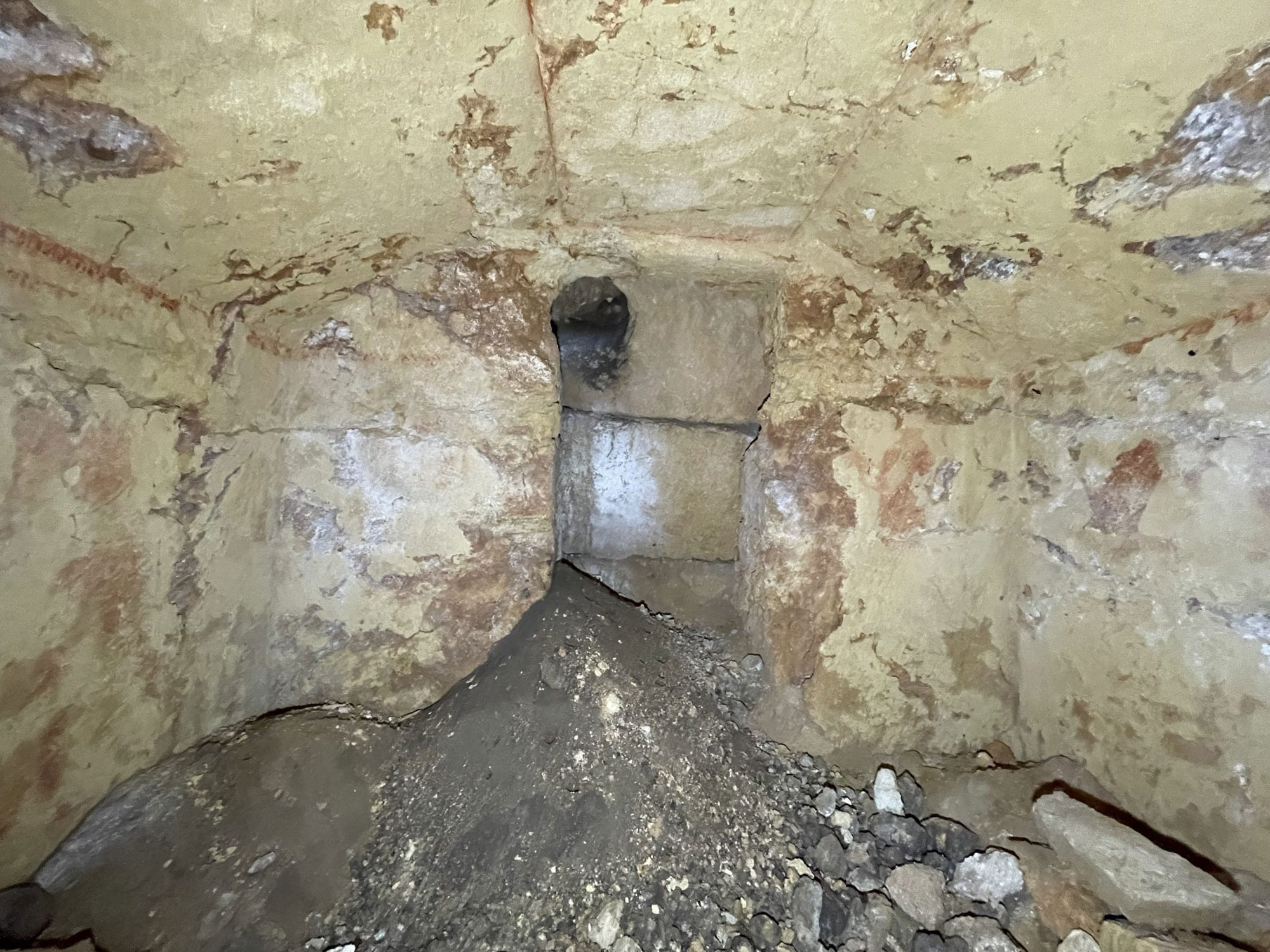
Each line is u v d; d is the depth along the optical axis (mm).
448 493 1979
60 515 1213
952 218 1623
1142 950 1312
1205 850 1516
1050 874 1546
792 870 1543
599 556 2637
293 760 1612
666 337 2479
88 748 1312
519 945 1313
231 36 1052
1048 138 1316
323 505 1913
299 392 1863
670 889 1434
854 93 1400
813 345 2033
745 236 1999
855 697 2029
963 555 2070
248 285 1578
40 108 1009
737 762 1822
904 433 2039
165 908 1271
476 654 1989
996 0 1133
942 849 1679
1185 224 1340
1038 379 1971
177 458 1494
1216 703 1514
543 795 1564
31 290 1132
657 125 1541
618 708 1750
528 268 2002
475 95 1394
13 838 1172
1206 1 1001
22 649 1153
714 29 1256
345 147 1368
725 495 2615
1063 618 1923
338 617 1934
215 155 1229
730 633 2455
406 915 1373
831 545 2047
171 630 1517
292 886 1385
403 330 1915
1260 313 1423
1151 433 1677
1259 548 1430
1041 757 1968
